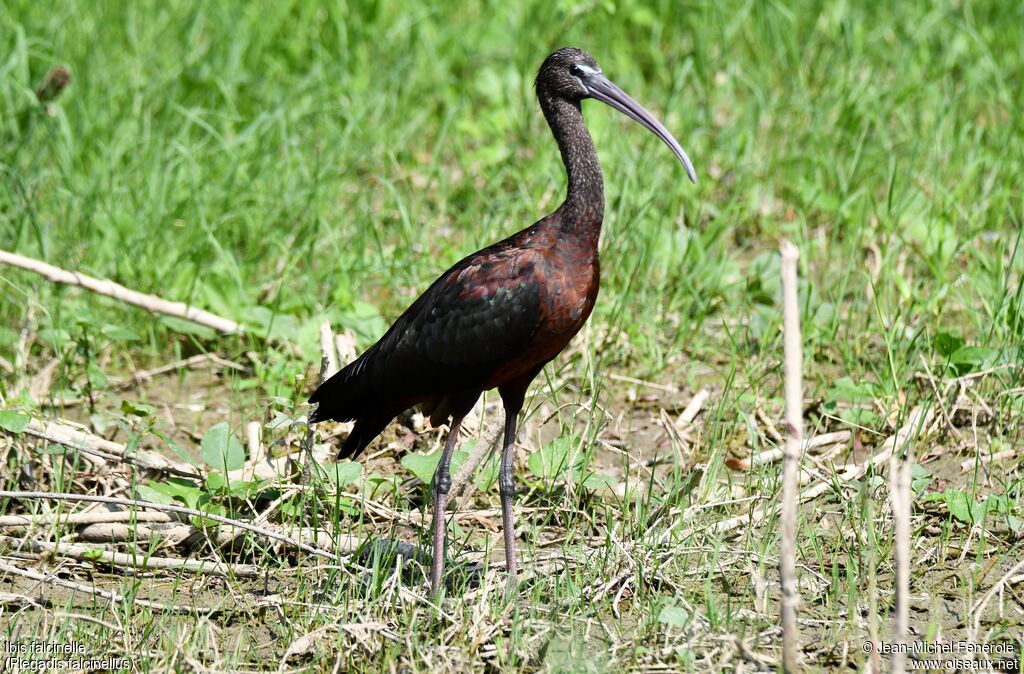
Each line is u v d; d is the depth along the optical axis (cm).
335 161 1497
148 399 1208
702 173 1497
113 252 1350
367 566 923
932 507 973
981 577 891
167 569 928
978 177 1481
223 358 1279
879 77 1734
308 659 816
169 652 808
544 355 912
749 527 920
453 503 1009
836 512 973
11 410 1007
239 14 1850
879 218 1363
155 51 1802
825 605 868
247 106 1669
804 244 1352
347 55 1752
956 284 1280
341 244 1388
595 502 998
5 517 945
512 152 1481
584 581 885
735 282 1305
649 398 1188
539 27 1839
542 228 901
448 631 817
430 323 906
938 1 1805
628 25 1905
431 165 1520
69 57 1695
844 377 1183
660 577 887
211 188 1455
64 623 834
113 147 1509
